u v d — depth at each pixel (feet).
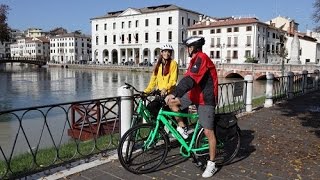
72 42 407.85
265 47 242.37
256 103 43.68
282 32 258.98
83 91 121.39
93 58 332.19
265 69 169.68
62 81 167.63
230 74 187.62
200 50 15.57
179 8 265.95
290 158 19.26
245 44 231.91
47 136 41.91
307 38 242.37
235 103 34.30
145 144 17.03
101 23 320.29
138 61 299.38
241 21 233.55
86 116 24.23
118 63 296.10
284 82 46.98
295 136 24.57
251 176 16.42
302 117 32.14
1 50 527.40
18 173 16.84
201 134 16.87
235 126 17.33
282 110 36.29
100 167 17.31
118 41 308.81
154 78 19.38
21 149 34.94
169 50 18.63
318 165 18.10
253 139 23.61
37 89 124.77
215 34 245.86
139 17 290.15
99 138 25.48
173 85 18.08
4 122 50.37
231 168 17.44
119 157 16.12
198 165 17.15
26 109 15.80
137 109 18.06
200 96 15.80
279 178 16.21
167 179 15.87
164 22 274.16
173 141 21.33
